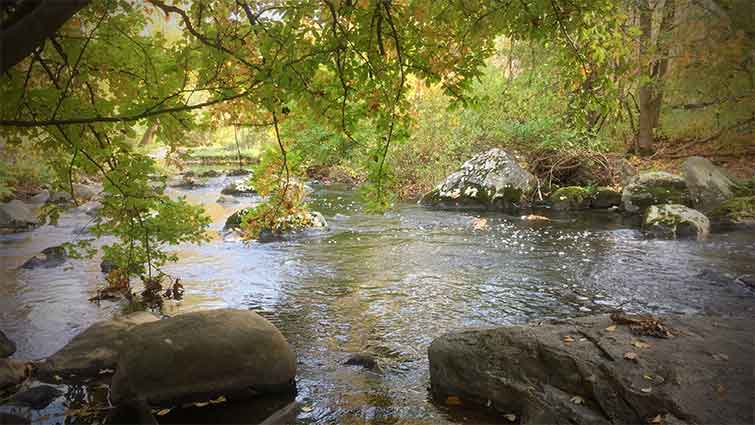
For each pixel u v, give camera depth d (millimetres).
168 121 4250
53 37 4000
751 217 11453
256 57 3848
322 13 3656
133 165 5090
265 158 5367
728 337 4098
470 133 16594
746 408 3188
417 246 9680
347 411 4059
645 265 8148
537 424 3592
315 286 7285
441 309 6336
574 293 6887
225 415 4027
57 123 3203
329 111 3988
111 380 4570
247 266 8328
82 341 4973
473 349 4281
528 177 14617
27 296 6895
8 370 4535
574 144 15359
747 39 15703
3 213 11648
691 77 17078
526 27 4059
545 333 4281
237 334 4418
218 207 14812
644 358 3766
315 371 4730
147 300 6672
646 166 16984
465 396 4184
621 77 4559
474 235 10617
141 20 4285
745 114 17547
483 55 4047
